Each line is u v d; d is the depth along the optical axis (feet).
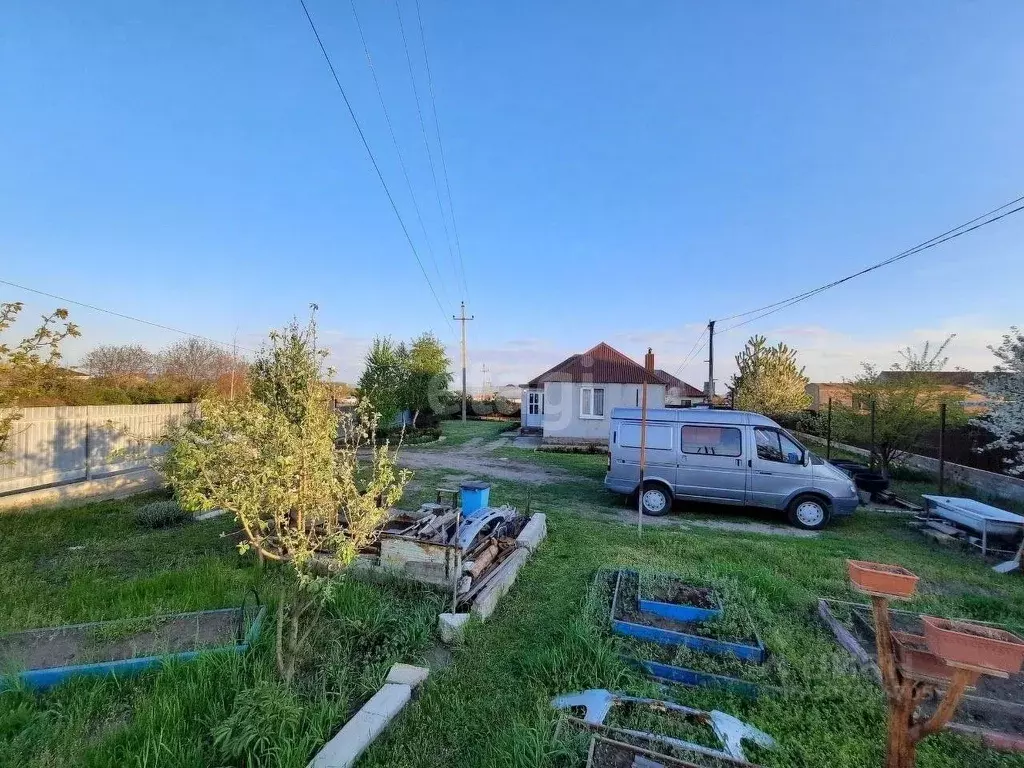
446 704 10.98
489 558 19.29
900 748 7.95
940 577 20.63
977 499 34.76
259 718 9.11
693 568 19.93
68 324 23.77
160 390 46.83
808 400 72.64
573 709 10.57
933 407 38.86
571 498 35.42
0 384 22.25
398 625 13.98
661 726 9.82
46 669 11.11
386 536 17.76
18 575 17.95
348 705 10.55
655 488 31.55
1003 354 24.68
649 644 13.43
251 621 13.30
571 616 14.52
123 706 10.34
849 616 15.79
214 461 10.52
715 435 30.91
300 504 10.53
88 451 31.60
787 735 10.03
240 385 48.80
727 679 11.69
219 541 22.38
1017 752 9.82
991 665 6.82
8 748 8.80
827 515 28.73
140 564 19.61
